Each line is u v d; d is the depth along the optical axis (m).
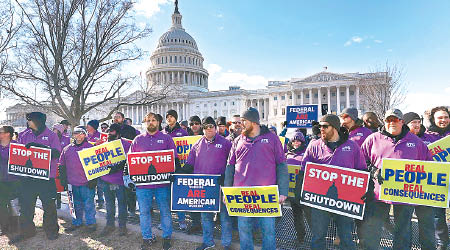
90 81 18.28
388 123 4.41
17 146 6.13
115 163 6.20
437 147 5.32
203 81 102.62
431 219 4.38
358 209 4.02
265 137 4.44
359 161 4.22
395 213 4.47
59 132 8.68
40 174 5.99
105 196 6.17
